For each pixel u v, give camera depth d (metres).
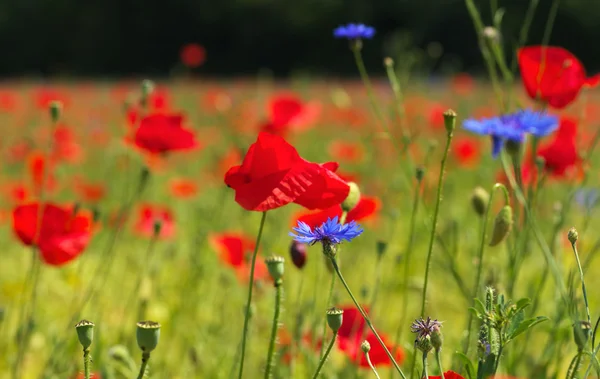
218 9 42.09
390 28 34.09
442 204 6.33
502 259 3.88
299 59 41.81
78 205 2.93
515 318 1.85
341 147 7.07
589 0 29.95
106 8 43.06
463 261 4.80
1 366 3.80
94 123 10.18
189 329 4.09
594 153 7.80
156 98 5.05
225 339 3.79
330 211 2.47
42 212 2.88
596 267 5.18
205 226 4.93
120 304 4.70
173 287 4.70
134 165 6.73
